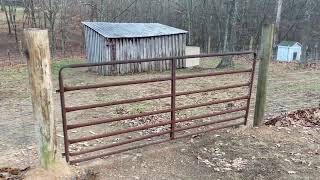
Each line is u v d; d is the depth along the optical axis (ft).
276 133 22.08
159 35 70.08
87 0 128.57
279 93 40.98
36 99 14.69
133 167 17.25
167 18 135.95
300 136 21.62
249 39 131.95
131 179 16.07
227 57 74.54
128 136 22.58
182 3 133.18
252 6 131.13
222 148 19.74
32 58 14.17
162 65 73.00
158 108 32.17
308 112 26.45
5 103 36.73
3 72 62.80
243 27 131.44
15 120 28.86
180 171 16.99
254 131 22.40
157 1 133.90
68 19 132.05
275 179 16.35
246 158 18.47
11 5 142.82
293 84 48.96
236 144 20.30
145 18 132.67
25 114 31.37
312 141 20.85
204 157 18.54
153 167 17.33
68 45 120.37
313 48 128.77
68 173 15.70
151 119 26.96
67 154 16.51
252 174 16.78
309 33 123.95
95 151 18.85
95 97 40.32
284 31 136.56
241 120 26.14
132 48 67.31
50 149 15.31
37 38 13.98
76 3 134.00
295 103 34.55
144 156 18.49
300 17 134.10
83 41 120.16
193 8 132.26
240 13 123.85
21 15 149.48
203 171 17.03
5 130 25.48
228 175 16.66
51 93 14.93
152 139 21.75
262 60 22.47
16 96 41.01
